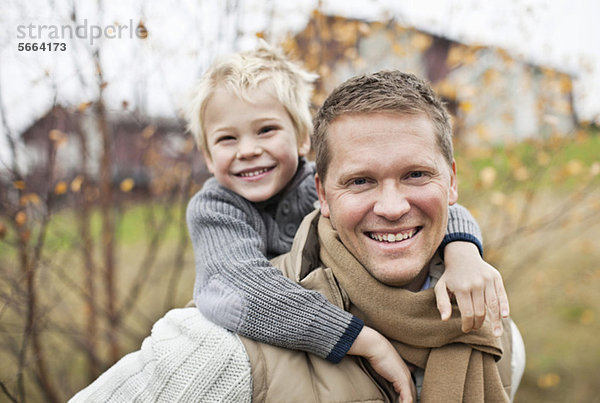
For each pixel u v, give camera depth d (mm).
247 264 1306
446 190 1178
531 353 4543
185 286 4672
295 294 1218
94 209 3211
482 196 3557
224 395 1132
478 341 1222
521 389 4113
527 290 4930
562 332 4766
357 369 1212
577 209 4098
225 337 1188
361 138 1126
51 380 2936
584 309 4996
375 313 1216
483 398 1200
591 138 3441
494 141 3428
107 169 2975
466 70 3475
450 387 1191
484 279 1155
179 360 1174
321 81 2934
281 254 1576
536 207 4184
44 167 2637
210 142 1632
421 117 1139
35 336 2594
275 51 1776
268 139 1577
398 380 1183
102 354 3457
